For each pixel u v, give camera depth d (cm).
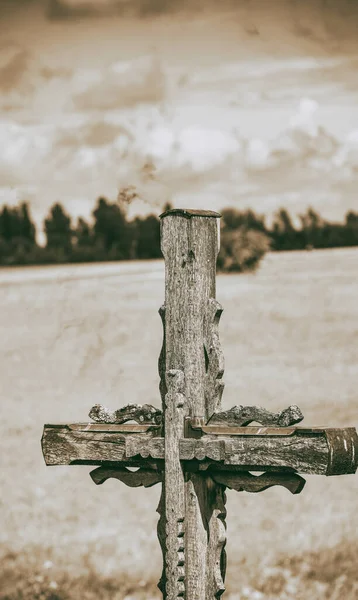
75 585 1191
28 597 1166
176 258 507
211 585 498
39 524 1451
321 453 460
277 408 2017
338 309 2484
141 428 519
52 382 2270
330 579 1188
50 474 1688
